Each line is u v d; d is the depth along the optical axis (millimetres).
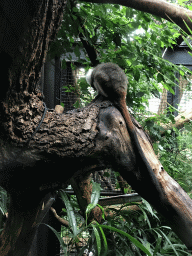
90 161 1518
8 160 1283
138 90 2465
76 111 1556
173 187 1583
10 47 1040
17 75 1128
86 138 1410
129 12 1670
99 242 1396
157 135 2494
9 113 1189
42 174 1416
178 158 3400
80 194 2174
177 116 3533
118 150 1500
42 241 2789
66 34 2309
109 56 2189
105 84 1546
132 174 1582
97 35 2348
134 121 1753
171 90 2051
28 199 1521
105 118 1531
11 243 1648
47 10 1060
